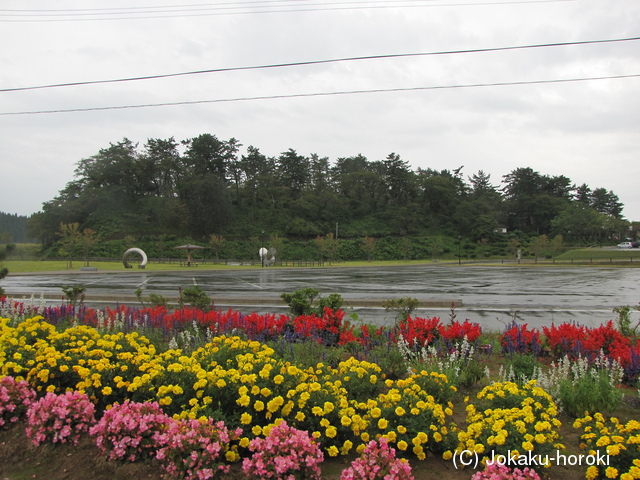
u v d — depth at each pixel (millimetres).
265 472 3178
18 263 48812
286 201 103875
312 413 3889
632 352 6133
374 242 95000
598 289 22625
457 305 15070
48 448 3744
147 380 4219
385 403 4023
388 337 7719
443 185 114062
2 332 5395
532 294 19984
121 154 92812
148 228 86375
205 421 3518
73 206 83938
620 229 111812
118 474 3430
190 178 93875
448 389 4730
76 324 8281
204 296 9984
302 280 29781
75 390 4566
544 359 7293
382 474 3143
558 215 107375
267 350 4867
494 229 102562
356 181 113312
